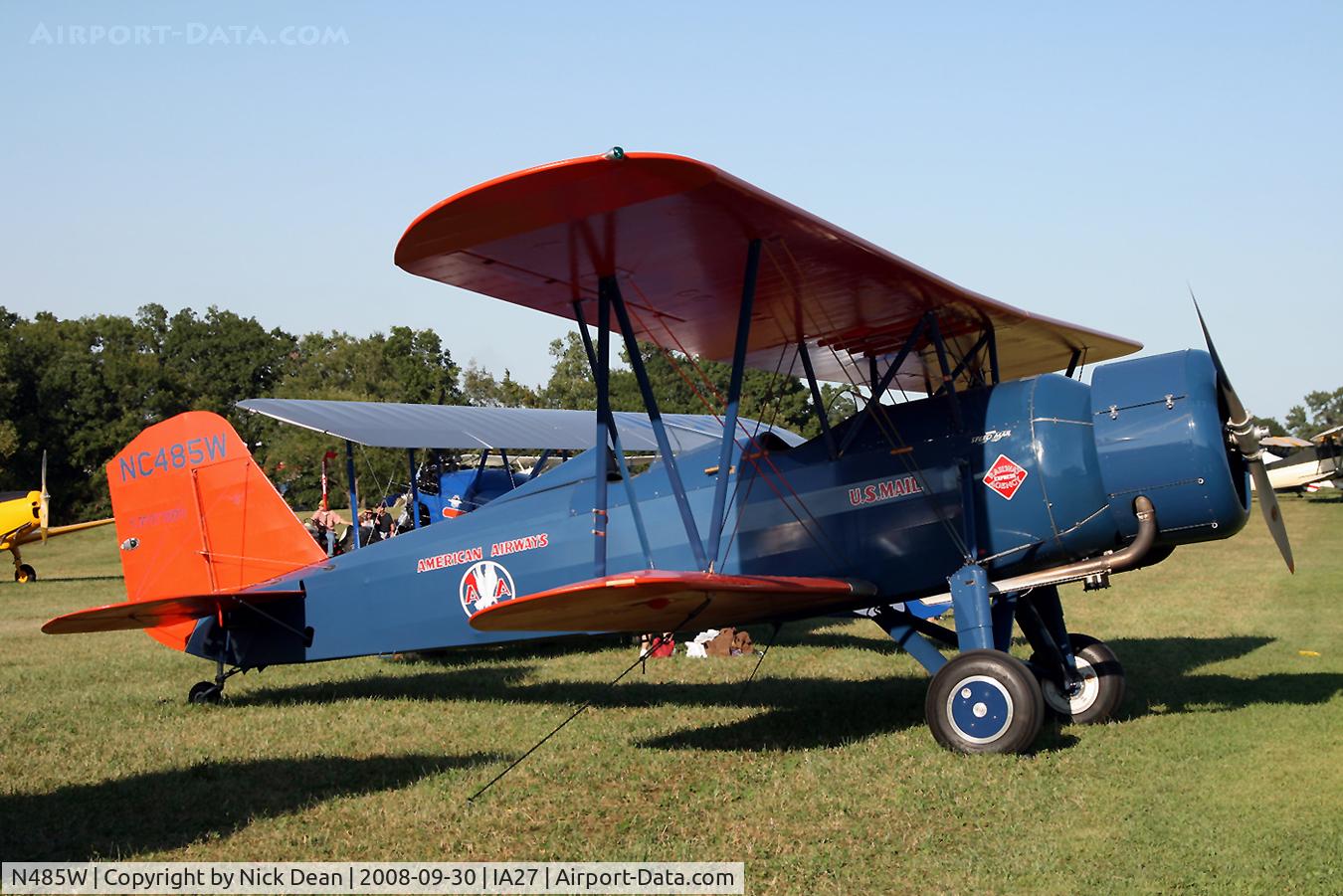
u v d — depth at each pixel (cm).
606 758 596
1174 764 545
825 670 912
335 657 854
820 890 387
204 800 529
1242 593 1366
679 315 722
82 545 3834
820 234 573
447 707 778
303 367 7150
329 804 515
